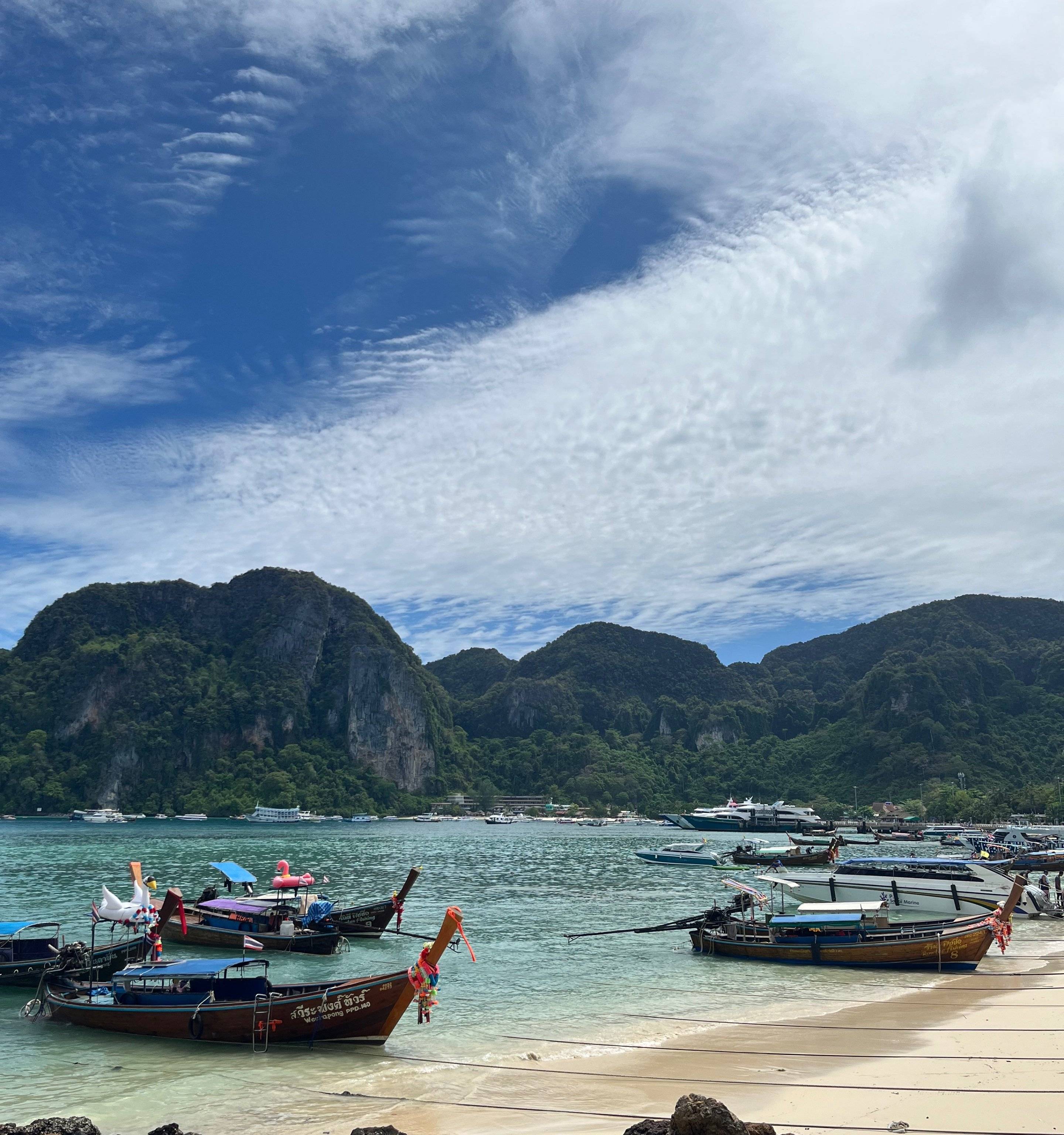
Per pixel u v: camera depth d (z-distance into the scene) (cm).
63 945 3938
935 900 5341
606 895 7512
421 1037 2864
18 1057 2620
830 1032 2850
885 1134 1873
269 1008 2700
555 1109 2138
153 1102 2241
